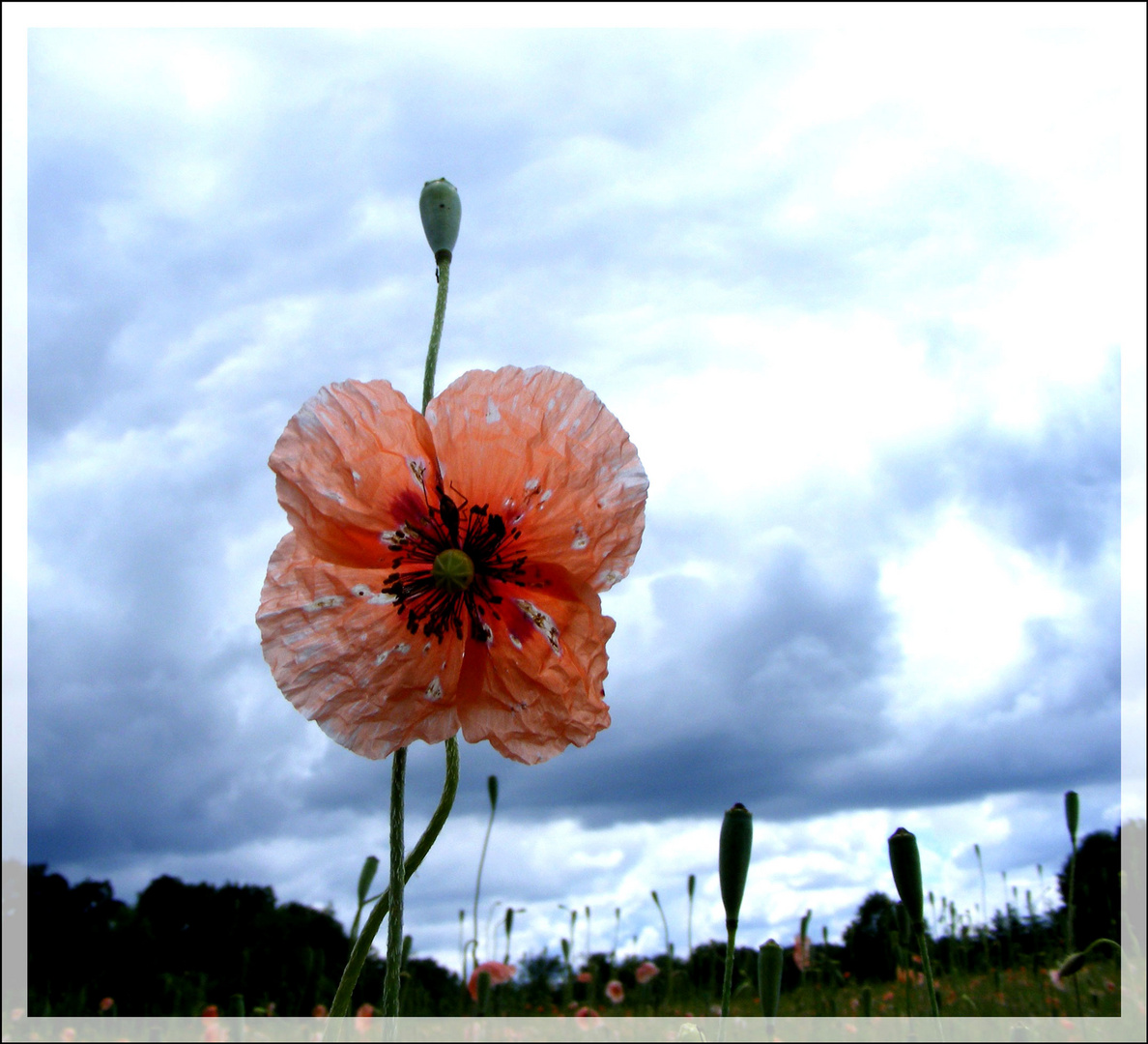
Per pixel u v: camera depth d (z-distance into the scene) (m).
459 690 0.18
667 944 0.89
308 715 0.17
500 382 0.19
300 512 0.17
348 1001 0.15
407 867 0.16
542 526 0.18
